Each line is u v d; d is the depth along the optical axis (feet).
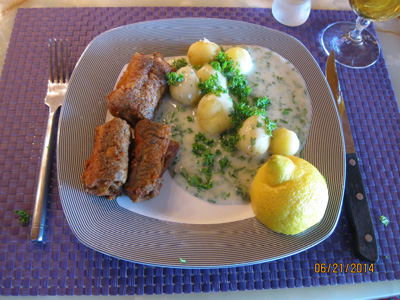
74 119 1.02
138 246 0.86
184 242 0.88
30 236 0.90
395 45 1.31
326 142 1.03
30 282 0.87
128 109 1.00
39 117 1.09
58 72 1.15
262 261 0.85
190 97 1.06
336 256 0.93
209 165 1.02
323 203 0.86
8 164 1.01
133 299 0.87
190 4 1.35
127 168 0.91
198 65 1.12
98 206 0.91
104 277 0.89
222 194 0.98
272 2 1.38
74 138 1.00
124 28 1.16
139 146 0.95
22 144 1.05
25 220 0.94
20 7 1.29
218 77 1.04
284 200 0.83
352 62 1.24
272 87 1.14
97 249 0.84
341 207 0.93
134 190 0.90
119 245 0.86
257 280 0.90
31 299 0.86
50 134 1.03
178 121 1.09
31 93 1.13
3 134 1.06
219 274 0.90
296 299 0.89
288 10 1.25
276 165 0.82
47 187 0.97
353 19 1.35
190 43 1.19
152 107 1.02
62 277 0.88
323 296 0.90
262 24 1.31
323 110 1.08
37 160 1.03
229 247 0.87
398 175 1.06
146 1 1.34
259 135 0.96
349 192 0.98
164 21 1.18
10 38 1.22
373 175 1.05
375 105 1.17
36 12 1.28
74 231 0.86
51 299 0.86
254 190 0.90
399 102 1.20
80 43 1.23
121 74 1.12
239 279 0.90
